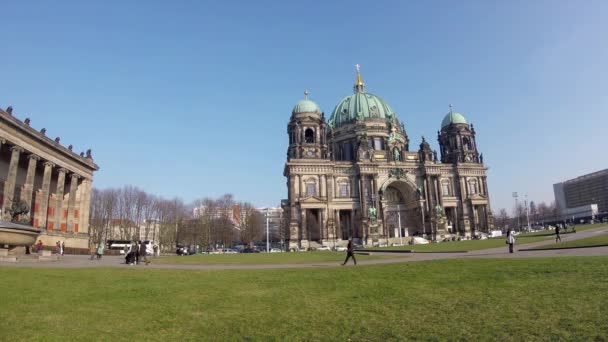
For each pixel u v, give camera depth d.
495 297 15.57
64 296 18.73
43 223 69.69
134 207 137.25
